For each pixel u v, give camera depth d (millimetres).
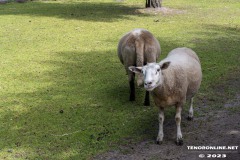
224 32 10438
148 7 14133
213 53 8547
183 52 5996
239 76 7445
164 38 9820
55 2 16672
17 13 13867
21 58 8539
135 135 5840
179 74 5508
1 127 6062
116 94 6926
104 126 6039
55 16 13125
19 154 5531
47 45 9406
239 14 13031
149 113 6348
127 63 6457
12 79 7523
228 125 6020
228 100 6664
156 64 5320
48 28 11258
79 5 15648
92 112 6395
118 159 5414
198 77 5816
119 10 14164
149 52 6328
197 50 8750
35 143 5723
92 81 7402
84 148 5613
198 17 12602
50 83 7348
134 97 6680
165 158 5410
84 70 7875
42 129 6008
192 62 5812
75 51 8914
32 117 6293
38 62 8305
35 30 11039
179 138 5617
